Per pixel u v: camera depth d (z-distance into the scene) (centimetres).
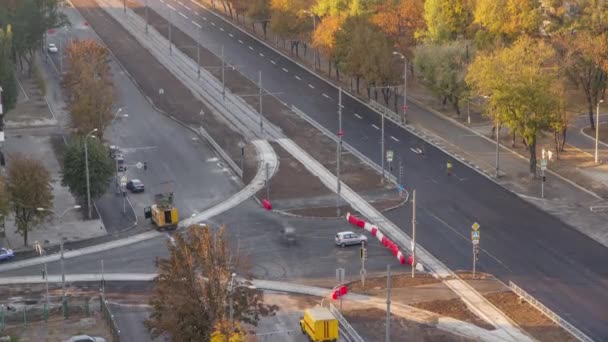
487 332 16275
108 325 16900
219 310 13850
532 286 18225
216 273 14100
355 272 19150
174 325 13975
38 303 18162
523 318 16788
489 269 19088
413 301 17662
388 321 14862
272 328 16662
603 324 16562
